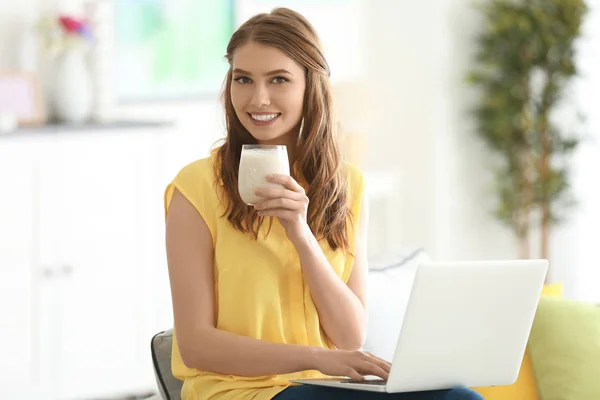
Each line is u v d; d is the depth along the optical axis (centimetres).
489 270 232
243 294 268
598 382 321
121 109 615
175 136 641
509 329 242
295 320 272
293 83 272
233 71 274
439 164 698
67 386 534
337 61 714
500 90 690
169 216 274
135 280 561
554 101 686
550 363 327
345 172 291
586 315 334
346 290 272
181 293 267
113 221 549
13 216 509
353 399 245
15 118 559
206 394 264
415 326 228
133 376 562
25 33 575
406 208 712
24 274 514
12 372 512
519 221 711
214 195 272
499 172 709
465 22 699
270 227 272
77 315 536
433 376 238
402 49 704
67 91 569
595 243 688
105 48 584
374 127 718
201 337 262
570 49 677
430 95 696
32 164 514
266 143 282
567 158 695
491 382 249
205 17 647
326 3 704
